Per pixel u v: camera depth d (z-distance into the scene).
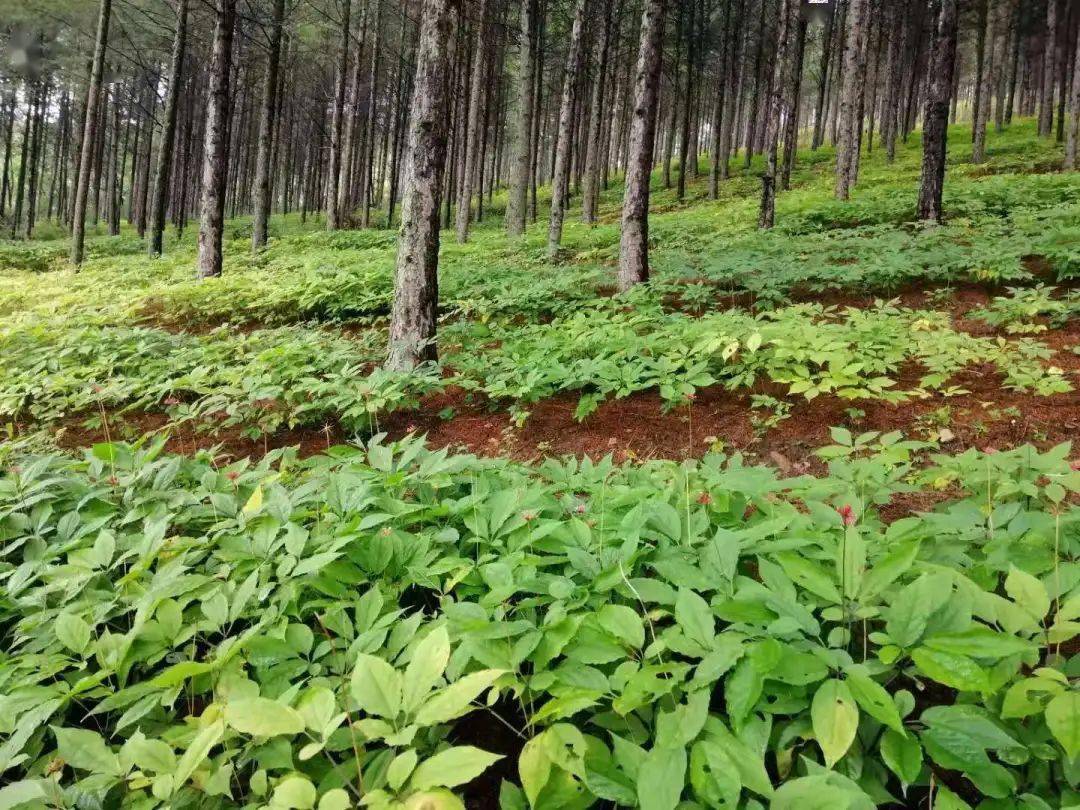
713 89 38.94
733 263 8.40
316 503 3.00
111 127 37.97
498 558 2.53
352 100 28.30
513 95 39.09
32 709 1.87
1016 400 4.90
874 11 28.89
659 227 15.33
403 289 6.27
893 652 1.73
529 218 28.27
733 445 4.90
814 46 39.56
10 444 4.33
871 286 8.00
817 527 2.49
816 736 1.49
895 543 2.35
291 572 2.41
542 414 5.77
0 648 2.36
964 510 2.48
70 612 2.35
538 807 1.53
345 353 6.55
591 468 3.35
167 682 1.87
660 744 1.55
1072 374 5.23
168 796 1.54
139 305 9.88
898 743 1.54
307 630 2.13
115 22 23.53
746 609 1.92
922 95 42.38
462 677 1.90
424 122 6.08
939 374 5.10
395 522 2.85
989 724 1.54
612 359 5.81
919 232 9.98
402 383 5.86
